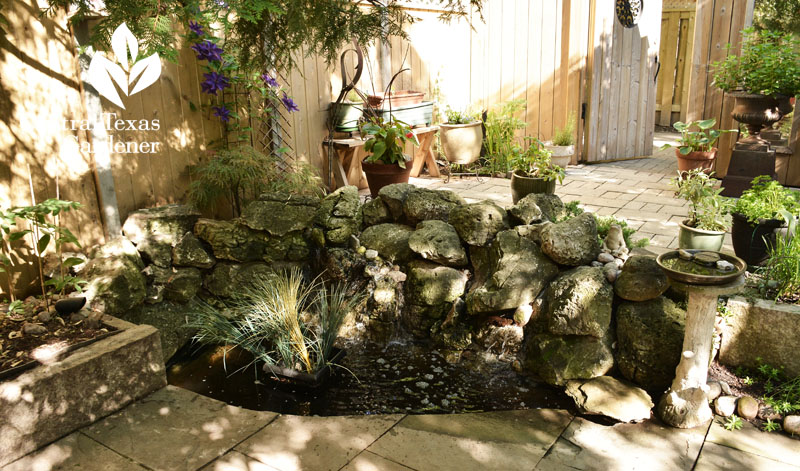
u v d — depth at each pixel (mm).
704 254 2756
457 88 7207
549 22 7094
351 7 2680
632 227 4594
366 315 3855
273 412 2951
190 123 4312
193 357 3625
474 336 3619
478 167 6961
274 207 4133
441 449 2643
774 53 5355
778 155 5887
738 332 3119
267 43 2920
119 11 1965
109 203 3822
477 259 3891
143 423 2830
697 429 2756
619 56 7293
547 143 6629
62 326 3096
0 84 3246
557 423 2855
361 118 5660
